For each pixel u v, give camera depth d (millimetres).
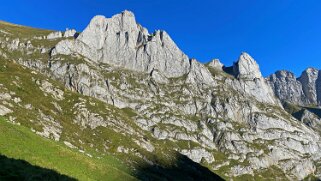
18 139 64938
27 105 143875
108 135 179375
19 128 73312
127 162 159125
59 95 190000
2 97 137500
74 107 188375
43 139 75875
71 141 131125
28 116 127875
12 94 145875
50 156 66688
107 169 82250
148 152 188125
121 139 182000
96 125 185000
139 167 160500
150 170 165250
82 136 153000
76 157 76688
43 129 123062
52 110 162875
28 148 63719
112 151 163375
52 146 73875
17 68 188625
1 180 39562
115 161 141375
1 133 63312
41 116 141375
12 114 120938
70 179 51125
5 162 46344
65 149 77938
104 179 75000
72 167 68688
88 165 76625
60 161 67688
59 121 149875
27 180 42312
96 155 133250
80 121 177375
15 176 42312
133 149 179000
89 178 68188
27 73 188000
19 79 170125
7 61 192875
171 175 175500
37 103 154750
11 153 55906
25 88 163875
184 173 191125
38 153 64375
